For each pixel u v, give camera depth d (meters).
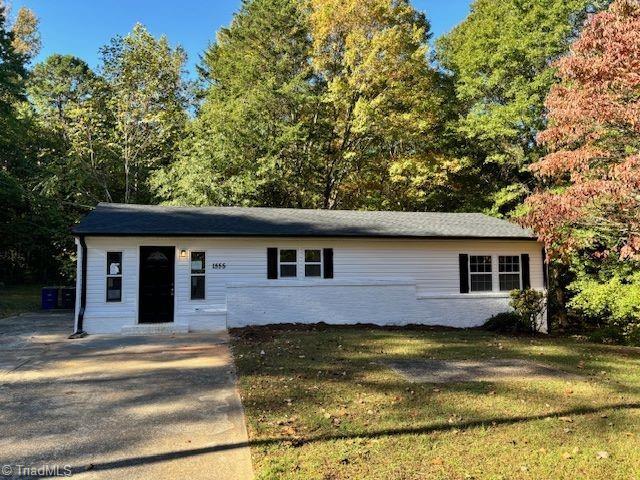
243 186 20.64
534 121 18.47
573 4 17.56
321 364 8.21
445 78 23.17
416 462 4.28
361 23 21.98
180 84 25.94
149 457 4.42
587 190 8.65
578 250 16.58
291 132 22.00
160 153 24.27
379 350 9.64
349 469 4.13
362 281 14.35
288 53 25.02
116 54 22.69
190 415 5.60
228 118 22.27
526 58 18.70
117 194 24.50
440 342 10.84
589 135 9.66
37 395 6.44
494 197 21.66
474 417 5.48
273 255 13.83
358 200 25.73
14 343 10.52
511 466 4.22
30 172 25.19
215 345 10.31
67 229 21.94
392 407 5.82
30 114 26.45
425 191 24.36
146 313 12.89
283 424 5.25
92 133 22.75
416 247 14.99
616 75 8.47
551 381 7.19
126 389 6.75
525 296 14.47
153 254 13.08
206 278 13.33
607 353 10.02
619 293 15.12
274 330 12.27
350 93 22.09
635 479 3.99
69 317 15.01
